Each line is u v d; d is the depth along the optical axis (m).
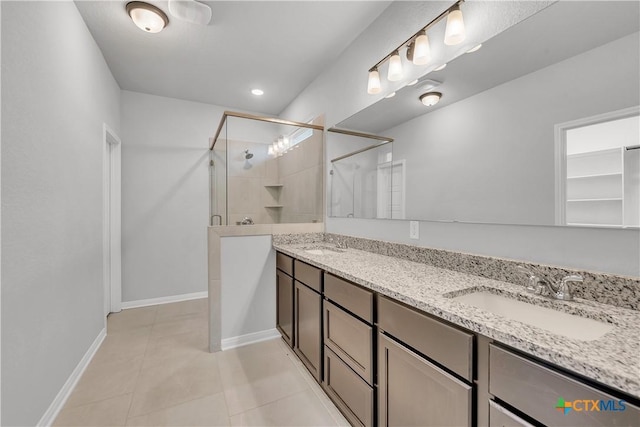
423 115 1.64
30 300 1.29
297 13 1.97
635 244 0.89
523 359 0.70
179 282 3.45
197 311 3.08
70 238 1.73
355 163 2.25
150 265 3.30
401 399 1.08
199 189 3.56
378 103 1.99
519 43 1.17
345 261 1.68
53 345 1.49
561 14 1.05
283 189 2.81
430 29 1.59
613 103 0.92
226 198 2.68
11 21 1.16
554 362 0.62
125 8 1.91
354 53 2.27
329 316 1.59
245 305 2.32
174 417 1.47
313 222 2.75
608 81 0.93
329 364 1.60
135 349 2.21
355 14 1.99
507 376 0.73
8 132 1.14
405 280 1.24
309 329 1.84
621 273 0.92
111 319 2.84
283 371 1.90
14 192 1.18
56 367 1.52
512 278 1.18
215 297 2.20
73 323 1.76
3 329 1.10
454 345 0.87
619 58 0.91
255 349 2.22
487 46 1.30
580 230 1.01
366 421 1.27
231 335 2.27
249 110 3.84
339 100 2.48
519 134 1.17
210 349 2.17
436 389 0.93
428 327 0.96
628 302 0.87
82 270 1.93
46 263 1.43
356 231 2.25
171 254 3.41
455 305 0.92
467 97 1.39
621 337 0.69
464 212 1.41
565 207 1.04
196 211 3.54
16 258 1.19
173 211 3.42
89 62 2.11
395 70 1.69
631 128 0.88
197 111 3.56
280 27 2.12
